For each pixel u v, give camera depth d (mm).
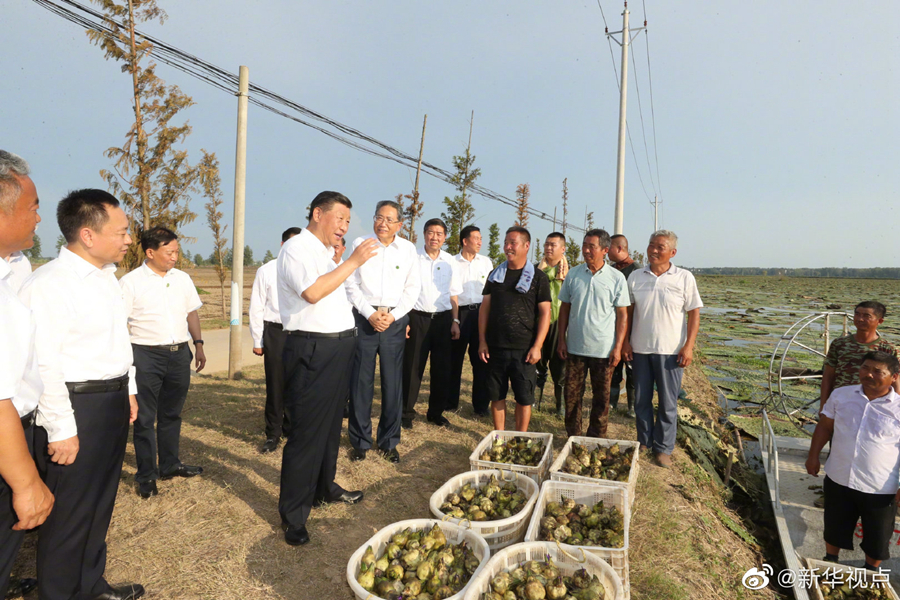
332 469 3598
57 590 2283
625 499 3209
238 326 7617
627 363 5961
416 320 5219
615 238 5871
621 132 12820
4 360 1646
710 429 6449
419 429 5363
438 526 2842
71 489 2256
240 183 7617
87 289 2312
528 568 2596
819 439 4250
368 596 2250
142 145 10516
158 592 2602
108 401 2367
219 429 5082
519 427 4762
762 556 4289
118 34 9797
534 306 4586
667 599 2951
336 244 3203
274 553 2998
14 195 1739
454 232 17078
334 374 3029
